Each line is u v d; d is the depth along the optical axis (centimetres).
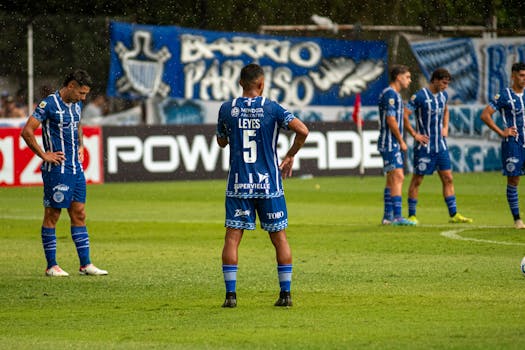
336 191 7906
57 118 3638
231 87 9919
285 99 9950
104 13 11619
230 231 2853
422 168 5341
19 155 8606
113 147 8894
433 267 3688
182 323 2614
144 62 9631
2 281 3500
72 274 3681
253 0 11581
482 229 5062
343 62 10050
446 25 11662
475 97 10156
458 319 2598
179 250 4400
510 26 11525
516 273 3494
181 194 7775
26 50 10769
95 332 2512
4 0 11581
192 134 9112
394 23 11731
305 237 4816
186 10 11638
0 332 2528
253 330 2497
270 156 2811
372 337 2377
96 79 10912
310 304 2894
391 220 5381
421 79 10238
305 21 11662
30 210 6656
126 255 4234
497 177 9212
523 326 2486
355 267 3725
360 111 9794
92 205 6925
